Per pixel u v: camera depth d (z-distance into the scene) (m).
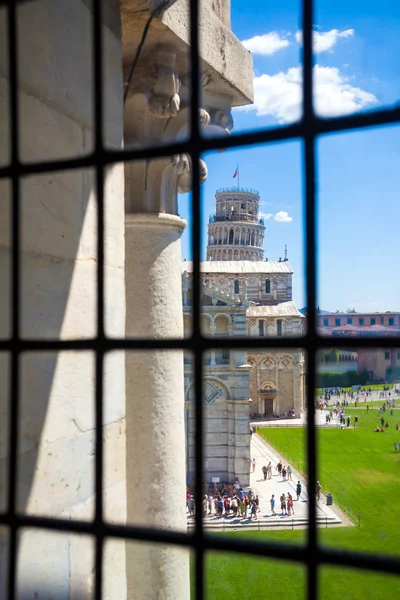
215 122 5.28
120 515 3.34
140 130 4.61
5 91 2.62
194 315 2.26
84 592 2.97
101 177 2.41
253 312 62.22
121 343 2.36
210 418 35.38
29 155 2.75
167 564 4.50
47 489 2.75
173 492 4.65
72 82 3.11
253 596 18.81
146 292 4.78
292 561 1.95
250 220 95.94
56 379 2.86
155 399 4.65
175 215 5.02
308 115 2.06
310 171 2.06
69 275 2.99
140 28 4.00
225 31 4.99
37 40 2.84
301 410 63.62
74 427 2.97
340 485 33.72
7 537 2.52
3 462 2.52
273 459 44.00
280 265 69.25
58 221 2.91
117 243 3.45
